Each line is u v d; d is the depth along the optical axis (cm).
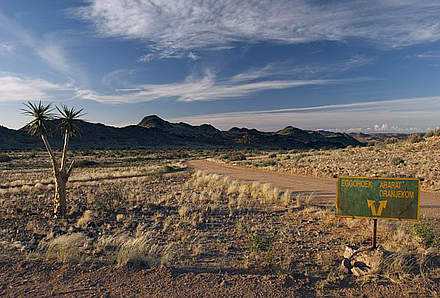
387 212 899
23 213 1683
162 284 767
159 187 2716
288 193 1967
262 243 1011
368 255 838
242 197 1994
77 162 6531
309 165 3984
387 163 3422
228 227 1338
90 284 773
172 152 12144
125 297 714
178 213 1606
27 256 945
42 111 1655
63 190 1661
